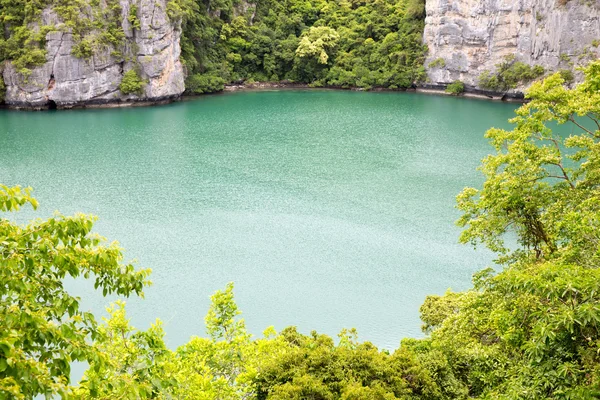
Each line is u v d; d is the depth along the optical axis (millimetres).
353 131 62812
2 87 74375
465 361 15766
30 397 6387
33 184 41719
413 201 39188
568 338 10508
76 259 7730
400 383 13750
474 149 54375
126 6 77125
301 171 46688
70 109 75875
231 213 36344
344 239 32312
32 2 73375
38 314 6957
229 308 15461
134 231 32844
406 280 27500
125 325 11445
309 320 23828
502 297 14766
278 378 13828
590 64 17609
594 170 16766
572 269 10977
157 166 47781
